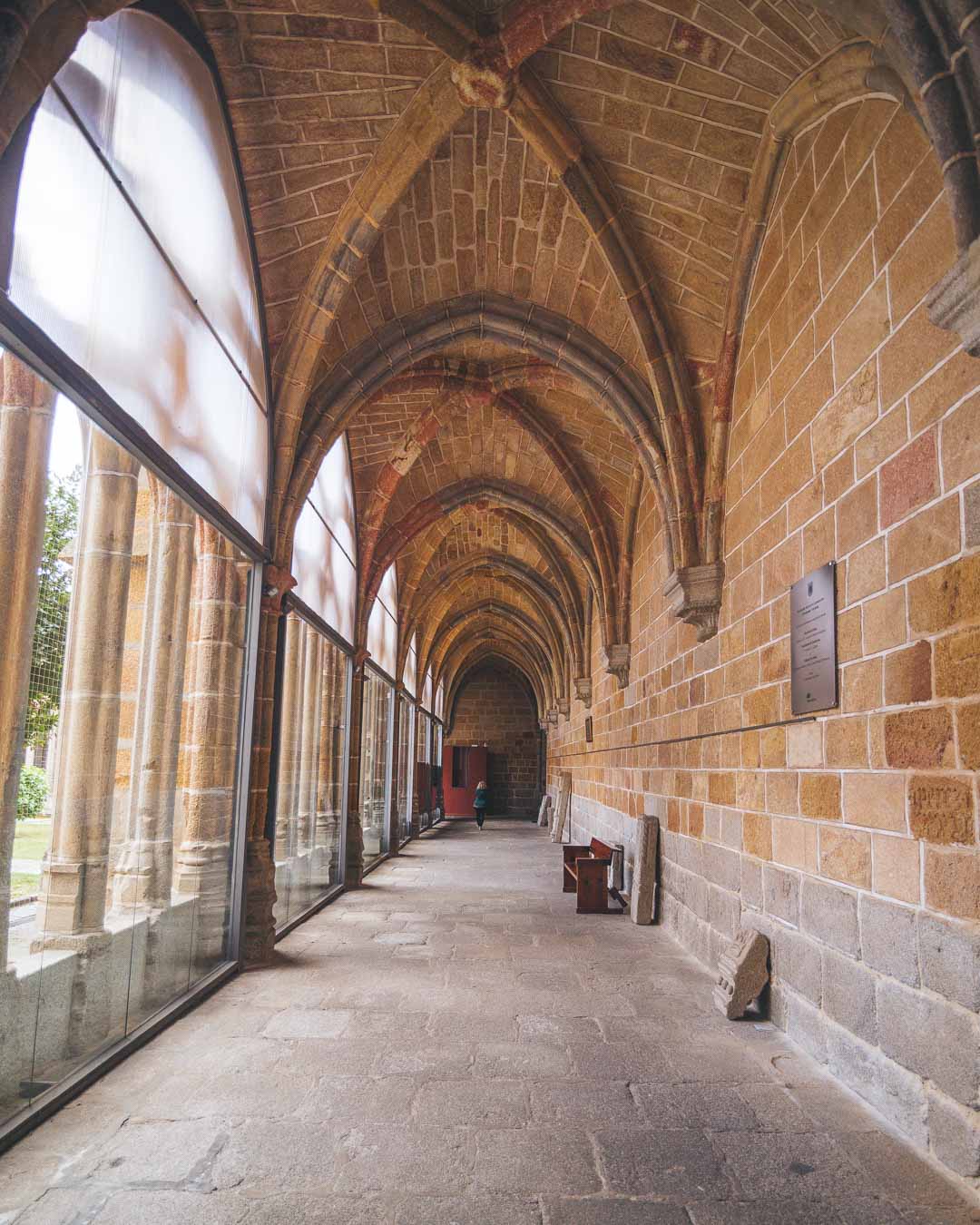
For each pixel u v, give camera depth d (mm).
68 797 3598
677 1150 3041
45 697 3414
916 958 3176
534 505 12062
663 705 8148
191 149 4746
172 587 4859
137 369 4039
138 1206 2572
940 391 3199
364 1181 2760
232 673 5961
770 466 5285
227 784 5855
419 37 4766
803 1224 2543
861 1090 3566
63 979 3537
